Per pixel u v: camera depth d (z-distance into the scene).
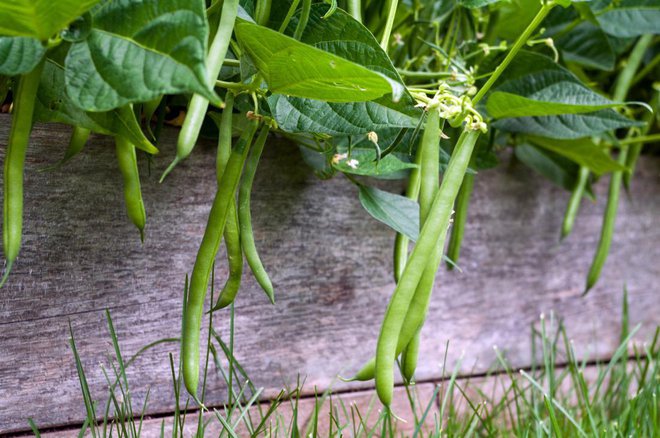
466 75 0.99
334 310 1.04
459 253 1.12
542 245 1.20
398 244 0.97
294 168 1.00
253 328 0.99
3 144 0.87
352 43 0.84
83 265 0.91
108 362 0.92
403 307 0.82
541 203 1.19
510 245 1.16
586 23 1.11
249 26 0.77
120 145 0.85
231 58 0.91
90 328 0.91
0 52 0.75
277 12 0.88
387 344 0.82
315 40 0.85
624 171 1.14
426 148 0.83
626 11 1.08
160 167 0.94
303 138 0.97
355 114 0.85
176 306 0.95
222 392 0.98
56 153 0.89
